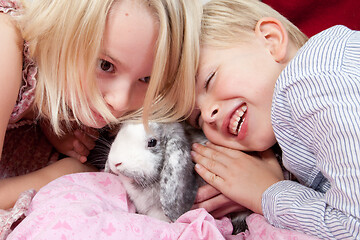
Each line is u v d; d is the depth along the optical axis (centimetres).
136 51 107
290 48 127
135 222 98
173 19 112
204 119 122
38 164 149
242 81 117
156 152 121
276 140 123
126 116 127
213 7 132
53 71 116
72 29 107
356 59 101
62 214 94
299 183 120
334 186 91
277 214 101
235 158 121
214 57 122
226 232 116
